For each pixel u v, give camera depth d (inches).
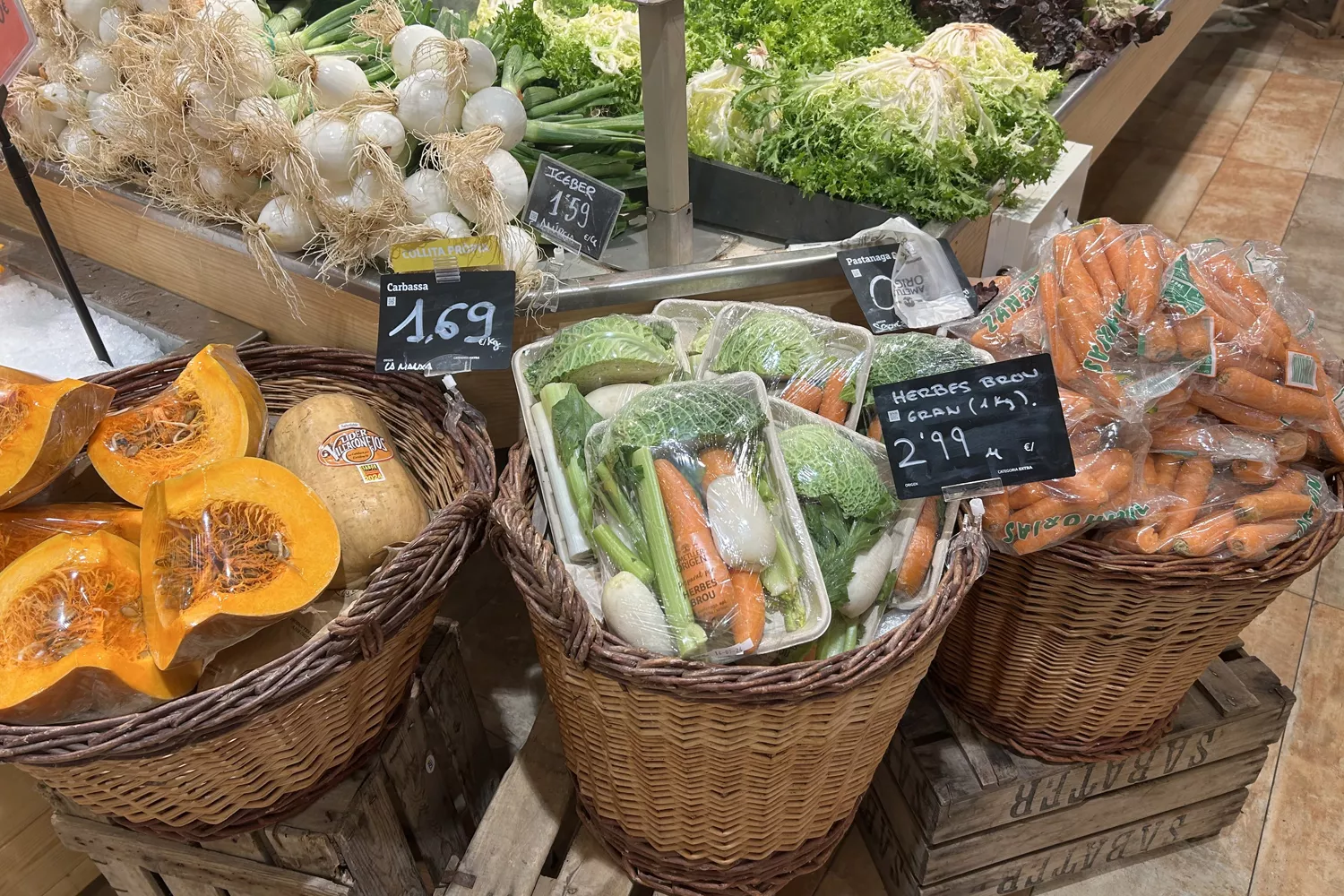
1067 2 95.9
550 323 64.4
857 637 49.6
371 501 51.8
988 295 68.4
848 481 49.1
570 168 63.2
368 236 61.4
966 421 48.7
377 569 51.8
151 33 64.2
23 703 40.5
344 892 50.6
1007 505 52.6
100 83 72.0
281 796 47.9
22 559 43.7
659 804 50.3
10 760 39.9
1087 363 54.3
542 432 53.4
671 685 41.9
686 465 47.2
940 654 63.7
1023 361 48.1
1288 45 204.4
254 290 72.1
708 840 51.5
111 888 70.5
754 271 65.5
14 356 71.8
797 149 74.8
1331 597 92.4
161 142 65.6
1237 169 161.8
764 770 46.7
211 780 44.6
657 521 46.1
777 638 45.6
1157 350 54.0
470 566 91.9
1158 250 56.7
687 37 84.5
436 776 59.8
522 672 81.7
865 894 69.7
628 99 81.6
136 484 50.9
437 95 61.6
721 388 50.8
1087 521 51.6
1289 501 52.8
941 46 85.2
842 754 48.7
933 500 52.2
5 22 54.9
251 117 59.5
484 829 57.4
